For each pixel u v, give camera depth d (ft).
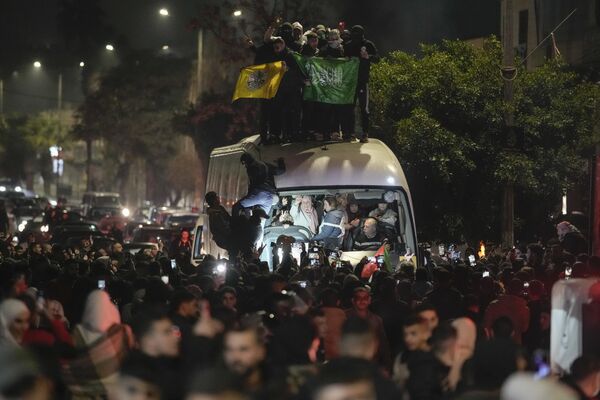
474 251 135.13
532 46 192.85
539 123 131.13
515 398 28.43
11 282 51.78
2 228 209.97
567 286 47.88
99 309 45.47
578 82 162.09
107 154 531.09
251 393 32.50
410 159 132.26
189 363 39.40
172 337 38.96
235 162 118.21
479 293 73.82
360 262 94.94
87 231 170.09
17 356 29.86
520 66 140.15
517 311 64.18
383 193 109.09
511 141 115.14
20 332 45.11
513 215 131.54
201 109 259.60
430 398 40.27
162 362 38.40
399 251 106.83
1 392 28.94
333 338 52.95
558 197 138.41
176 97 463.42
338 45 115.44
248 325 36.99
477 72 135.85
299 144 109.70
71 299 63.10
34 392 29.27
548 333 63.67
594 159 93.40
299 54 113.39
